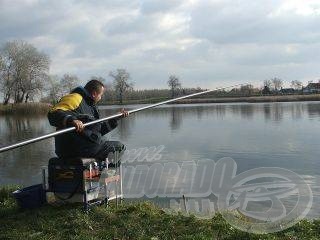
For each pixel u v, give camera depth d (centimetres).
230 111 4872
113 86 7781
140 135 2650
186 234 517
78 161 582
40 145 2245
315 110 4472
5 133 3397
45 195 624
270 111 4562
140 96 7825
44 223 559
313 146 1939
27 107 5925
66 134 594
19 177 1457
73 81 6725
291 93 7906
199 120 3728
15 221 577
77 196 600
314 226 546
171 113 4966
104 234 522
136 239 510
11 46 6656
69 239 516
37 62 6738
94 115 629
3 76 6669
